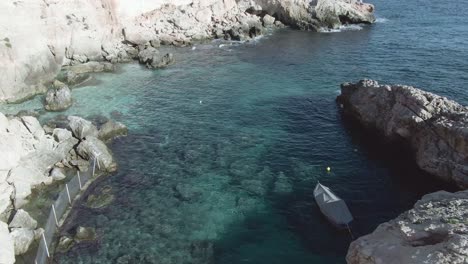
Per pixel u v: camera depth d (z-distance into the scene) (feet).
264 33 273.54
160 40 246.88
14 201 104.27
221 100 167.73
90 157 120.67
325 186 112.06
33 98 164.55
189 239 94.43
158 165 122.72
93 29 204.33
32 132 121.29
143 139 137.28
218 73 199.21
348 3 295.28
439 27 269.64
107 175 118.21
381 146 133.39
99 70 197.06
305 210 103.81
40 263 84.48
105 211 103.35
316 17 282.97
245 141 135.95
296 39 258.78
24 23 167.12
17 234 89.56
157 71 201.57
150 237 94.84
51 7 181.27
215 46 245.24
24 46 165.78
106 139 136.36
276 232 96.89
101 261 87.92
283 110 158.20
